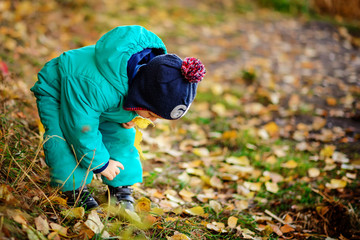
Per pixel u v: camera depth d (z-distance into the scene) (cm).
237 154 303
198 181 265
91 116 172
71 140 177
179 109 169
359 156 301
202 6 653
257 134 336
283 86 426
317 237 215
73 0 547
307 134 334
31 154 217
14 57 359
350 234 221
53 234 154
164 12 586
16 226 147
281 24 617
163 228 189
